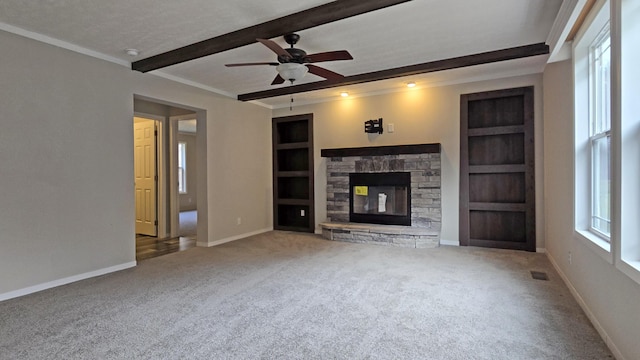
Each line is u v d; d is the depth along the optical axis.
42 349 2.10
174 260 4.29
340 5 2.66
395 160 5.32
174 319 2.52
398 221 5.32
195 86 4.93
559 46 3.10
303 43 3.52
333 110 5.95
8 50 3.03
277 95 5.38
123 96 3.96
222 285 3.28
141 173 6.18
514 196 4.70
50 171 3.32
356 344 2.13
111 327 2.40
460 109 4.94
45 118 3.28
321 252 4.62
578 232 2.78
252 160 6.09
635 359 1.74
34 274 3.20
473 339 2.18
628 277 1.82
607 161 2.56
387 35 3.33
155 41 3.41
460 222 4.95
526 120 4.54
